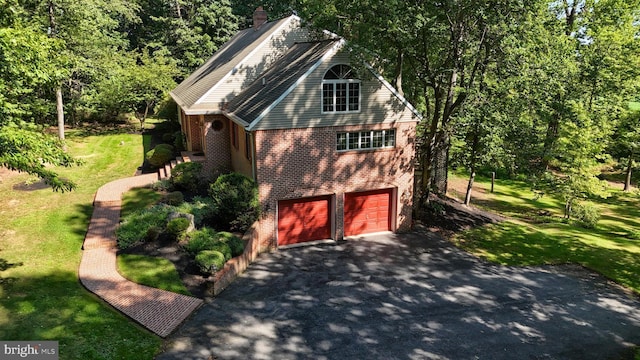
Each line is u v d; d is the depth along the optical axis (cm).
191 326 1373
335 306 1541
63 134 3409
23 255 1738
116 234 1853
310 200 2092
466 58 2177
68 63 1694
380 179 2173
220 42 5725
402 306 1565
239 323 1405
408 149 2209
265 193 1958
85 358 1178
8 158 1245
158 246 1791
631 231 2756
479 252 2117
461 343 1361
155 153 2903
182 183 2422
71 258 1736
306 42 2505
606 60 3081
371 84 2038
